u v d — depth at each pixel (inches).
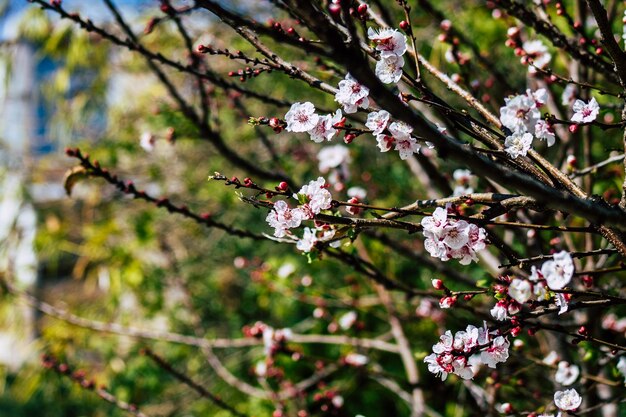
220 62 171.9
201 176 228.1
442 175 102.2
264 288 163.6
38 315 242.2
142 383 210.5
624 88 65.2
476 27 157.9
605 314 113.8
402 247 113.3
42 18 179.2
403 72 69.8
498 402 117.3
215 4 56.2
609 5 116.9
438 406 165.5
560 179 64.3
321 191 65.5
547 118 66.4
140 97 215.2
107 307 216.5
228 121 207.3
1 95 222.4
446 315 137.9
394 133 64.5
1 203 212.8
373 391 194.7
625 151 64.6
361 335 167.5
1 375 210.2
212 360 148.5
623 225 50.3
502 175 47.3
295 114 66.7
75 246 222.2
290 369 189.2
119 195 228.2
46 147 265.9
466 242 61.8
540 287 59.0
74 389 194.1
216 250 249.4
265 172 114.7
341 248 89.7
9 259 201.2
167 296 231.8
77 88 224.5
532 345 135.0
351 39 48.0
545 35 86.7
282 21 126.5
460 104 133.2
